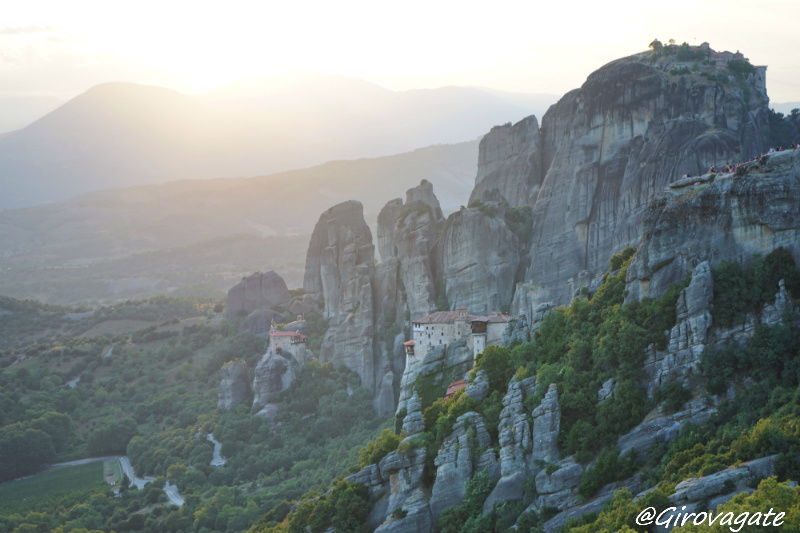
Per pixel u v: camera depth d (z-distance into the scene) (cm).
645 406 11931
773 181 11738
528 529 11931
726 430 10662
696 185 12638
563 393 12925
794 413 10188
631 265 13438
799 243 11544
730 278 11888
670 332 12131
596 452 12088
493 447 13500
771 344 11188
